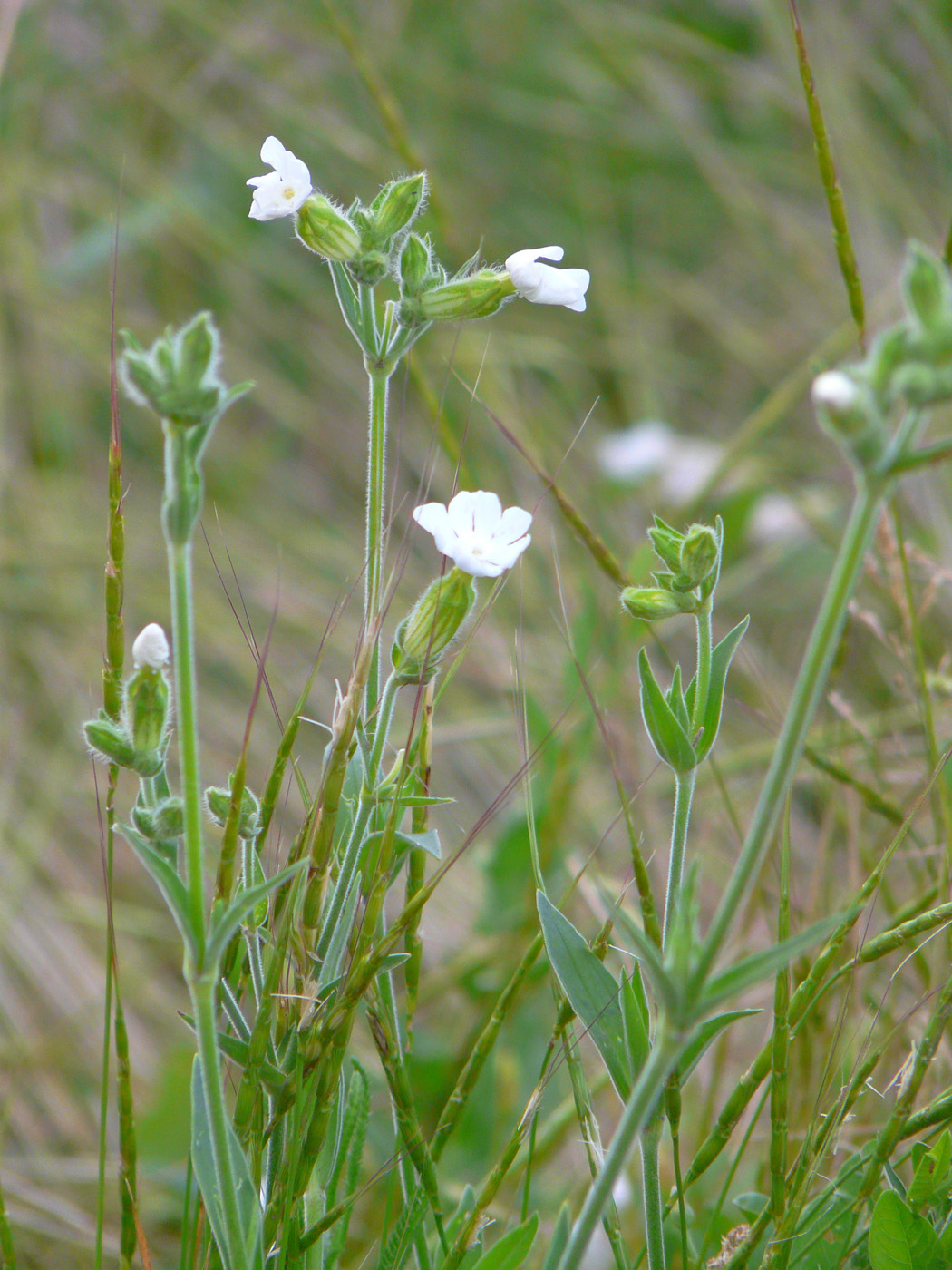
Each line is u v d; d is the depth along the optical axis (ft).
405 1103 1.91
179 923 1.68
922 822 2.44
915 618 2.26
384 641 3.41
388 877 1.90
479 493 1.83
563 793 2.61
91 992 2.84
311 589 3.81
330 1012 1.83
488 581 3.45
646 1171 1.84
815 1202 1.93
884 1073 2.19
